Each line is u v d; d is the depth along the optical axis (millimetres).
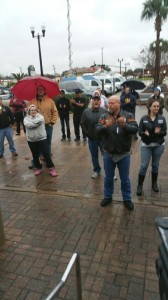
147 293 3002
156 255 3574
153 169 5297
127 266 3395
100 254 3617
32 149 6273
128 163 4625
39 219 4516
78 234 4066
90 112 5723
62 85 18859
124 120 4324
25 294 3020
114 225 4266
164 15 24438
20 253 3682
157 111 4910
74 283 3129
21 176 6477
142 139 5090
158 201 4992
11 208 4914
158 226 2102
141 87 10547
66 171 6691
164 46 36938
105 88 26578
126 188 4723
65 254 3635
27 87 6824
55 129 12469
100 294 3004
